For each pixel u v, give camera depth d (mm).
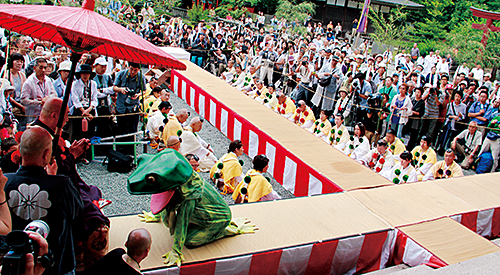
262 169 6000
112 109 7805
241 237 4246
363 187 6004
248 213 4789
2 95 6008
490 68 19578
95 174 7039
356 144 8617
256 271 4027
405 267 4586
